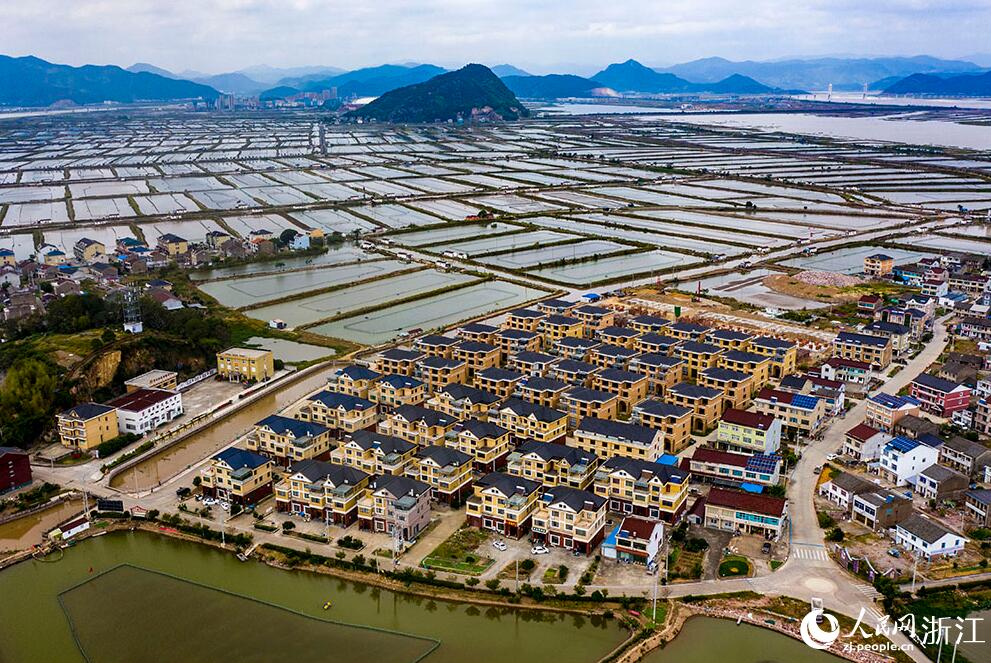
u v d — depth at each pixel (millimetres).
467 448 199125
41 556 166500
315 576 159625
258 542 170250
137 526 177875
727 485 192625
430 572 156750
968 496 176625
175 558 166500
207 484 189500
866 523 172250
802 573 155500
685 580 154375
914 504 181000
